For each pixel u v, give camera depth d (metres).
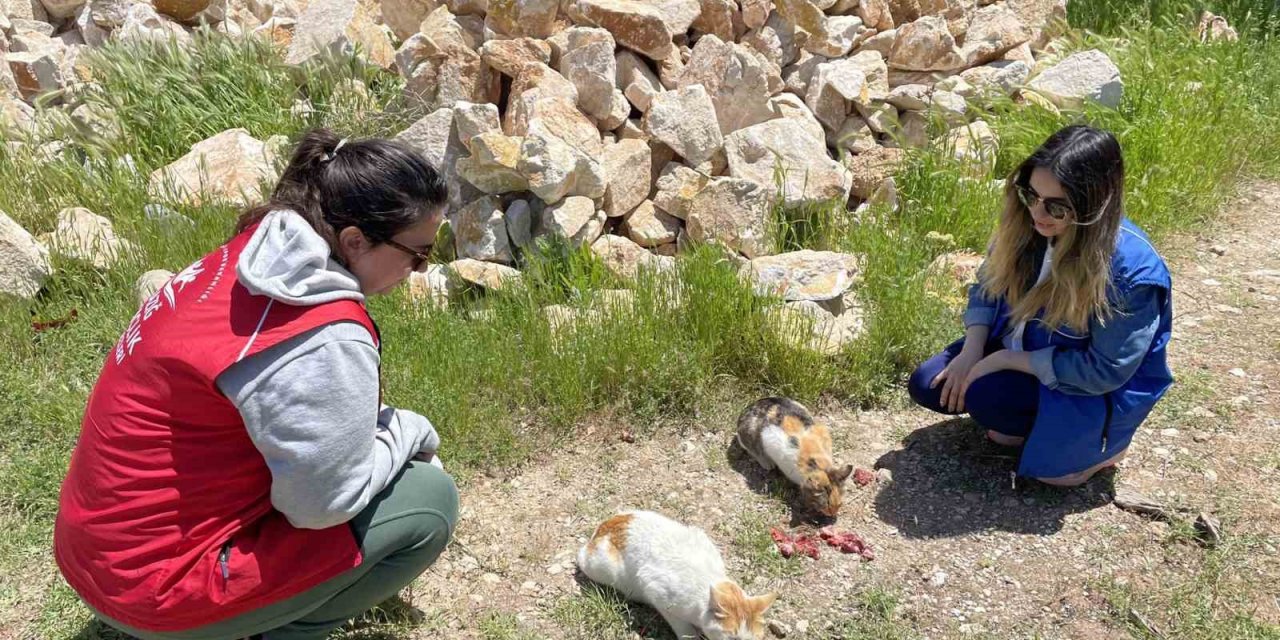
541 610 3.20
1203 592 3.21
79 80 6.05
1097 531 3.50
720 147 5.39
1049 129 6.06
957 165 5.70
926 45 6.17
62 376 4.14
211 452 2.21
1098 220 3.09
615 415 4.16
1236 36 8.20
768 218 5.02
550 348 4.27
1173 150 6.09
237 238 2.31
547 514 3.64
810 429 3.78
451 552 3.43
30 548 3.34
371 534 2.45
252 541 2.31
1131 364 3.30
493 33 5.72
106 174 5.32
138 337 2.23
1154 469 3.81
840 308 4.78
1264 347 4.62
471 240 4.89
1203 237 5.80
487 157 4.72
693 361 4.25
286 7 7.17
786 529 3.60
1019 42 6.79
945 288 4.84
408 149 2.26
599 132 5.36
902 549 3.48
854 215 5.43
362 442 2.25
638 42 5.43
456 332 4.39
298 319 2.13
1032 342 3.56
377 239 2.24
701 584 2.99
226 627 2.35
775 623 3.12
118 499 2.19
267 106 5.83
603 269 4.83
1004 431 3.80
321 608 2.55
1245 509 3.56
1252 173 6.61
